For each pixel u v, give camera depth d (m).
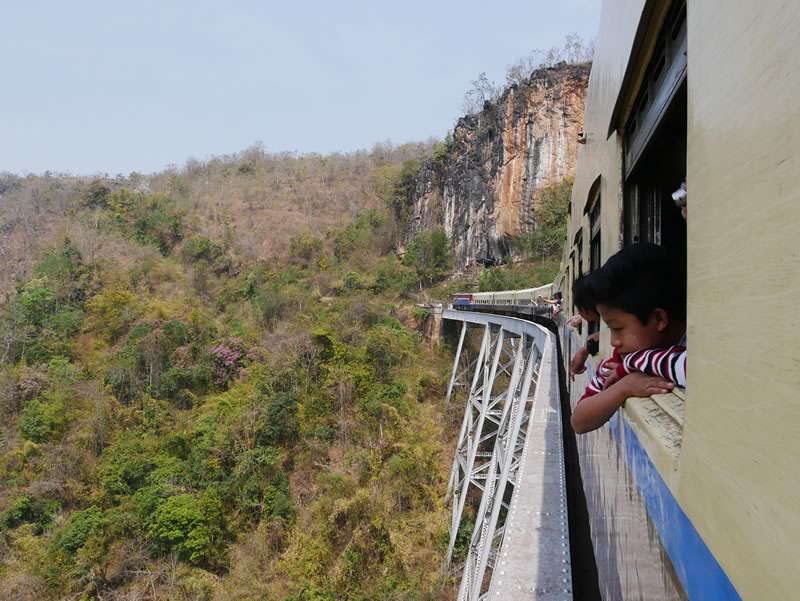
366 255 55.09
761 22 0.84
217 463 22.73
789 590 0.69
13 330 29.77
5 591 17.55
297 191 69.31
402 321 40.09
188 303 38.84
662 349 1.65
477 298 35.25
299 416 25.59
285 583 18.98
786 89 0.73
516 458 14.67
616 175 2.79
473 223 50.03
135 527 19.48
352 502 21.06
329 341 29.56
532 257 42.81
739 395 0.90
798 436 0.67
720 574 0.98
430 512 22.16
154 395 27.28
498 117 47.47
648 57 2.03
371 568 19.91
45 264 37.38
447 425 28.81
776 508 0.74
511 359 26.06
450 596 18.73
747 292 0.87
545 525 3.31
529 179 43.91
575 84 42.19
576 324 4.15
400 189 63.62
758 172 0.84
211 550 19.58
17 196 60.44
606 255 3.16
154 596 17.86
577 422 1.81
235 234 53.78
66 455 22.69
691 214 1.27
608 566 2.60
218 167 78.44
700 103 1.21
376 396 27.81
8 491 21.50
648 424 1.69
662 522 1.47
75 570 18.06
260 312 38.19
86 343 31.75
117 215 53.03
